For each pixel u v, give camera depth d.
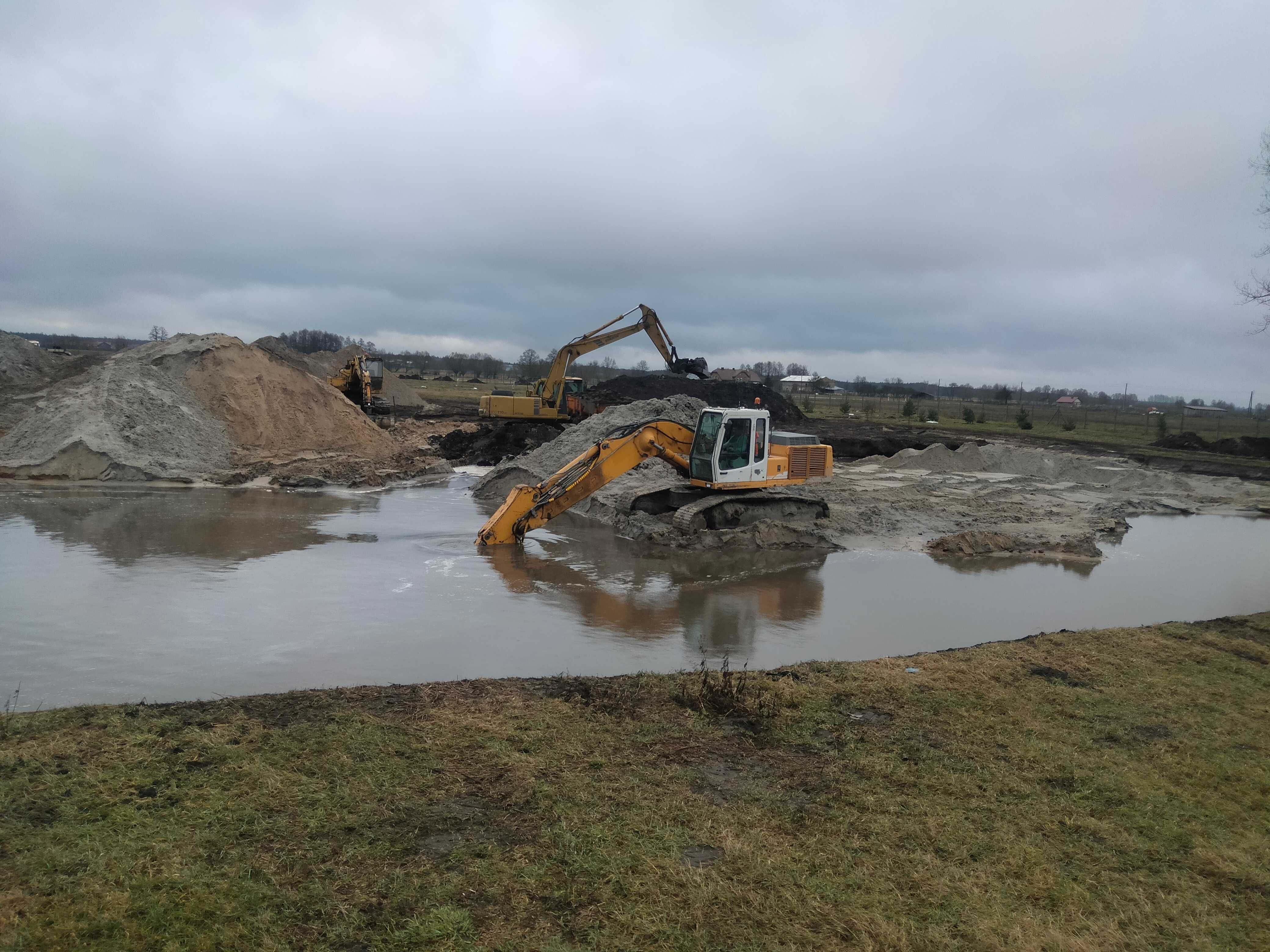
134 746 6.64
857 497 24.30
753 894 5.18
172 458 25.33
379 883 5.07
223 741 6.83
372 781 6.30
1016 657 10.15
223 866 5.17
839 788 6.65
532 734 7.32
